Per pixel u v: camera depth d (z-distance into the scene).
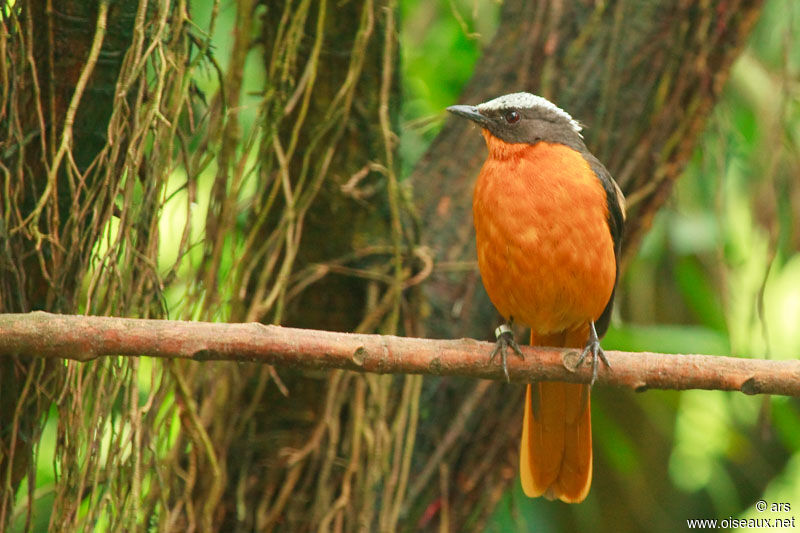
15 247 8.50
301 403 10.19
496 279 9.53
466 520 11.11
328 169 9.77
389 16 9.48
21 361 8.79
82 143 8.73
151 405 8.84
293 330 7.73
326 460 9.79
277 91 9.39
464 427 10.81
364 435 9.77
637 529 16.08
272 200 9.41
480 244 9.58
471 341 8.34
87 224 8.73
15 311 8.59
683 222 14.85
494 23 14.88
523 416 11.14
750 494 16.77
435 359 8.11
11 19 8.41
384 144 9.57
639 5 11.52
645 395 15.42
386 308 9.95
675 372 8.26
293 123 9.70
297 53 9.58
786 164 13.56
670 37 11.49
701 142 13.06
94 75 8.65
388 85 9.50
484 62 11.98
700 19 11.52
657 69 11.51
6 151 8.22
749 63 13.97
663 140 11.65
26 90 8.59
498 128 9.97
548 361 8.44
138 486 8.27
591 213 9.25
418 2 15.25
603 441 14.71
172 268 8.70
